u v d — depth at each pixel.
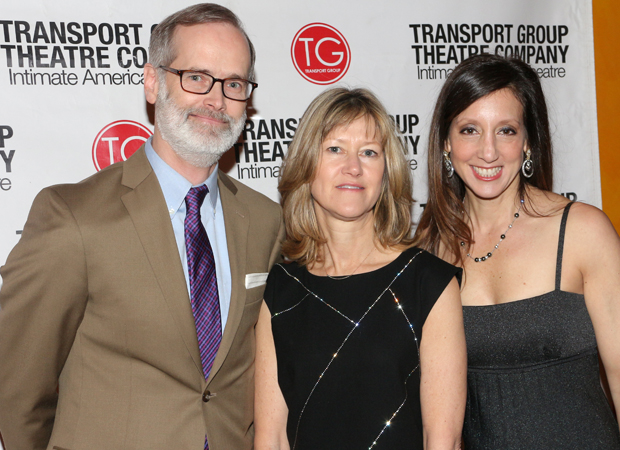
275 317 1.63
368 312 1.54
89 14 2.25
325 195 1.56
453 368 1.43
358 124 1.53
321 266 1.70
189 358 1.49
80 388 1.48
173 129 1.51
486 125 1.66
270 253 1.79
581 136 2.89
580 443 1.59
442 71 2.71
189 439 1.46
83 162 2.27
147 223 1.49
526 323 1.63
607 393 2.33
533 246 1.69
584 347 1.65
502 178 1.69
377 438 1.45
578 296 1.64
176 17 1.58
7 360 1.45
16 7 2.17
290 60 2.51
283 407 1.61
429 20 2.68
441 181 1.85
